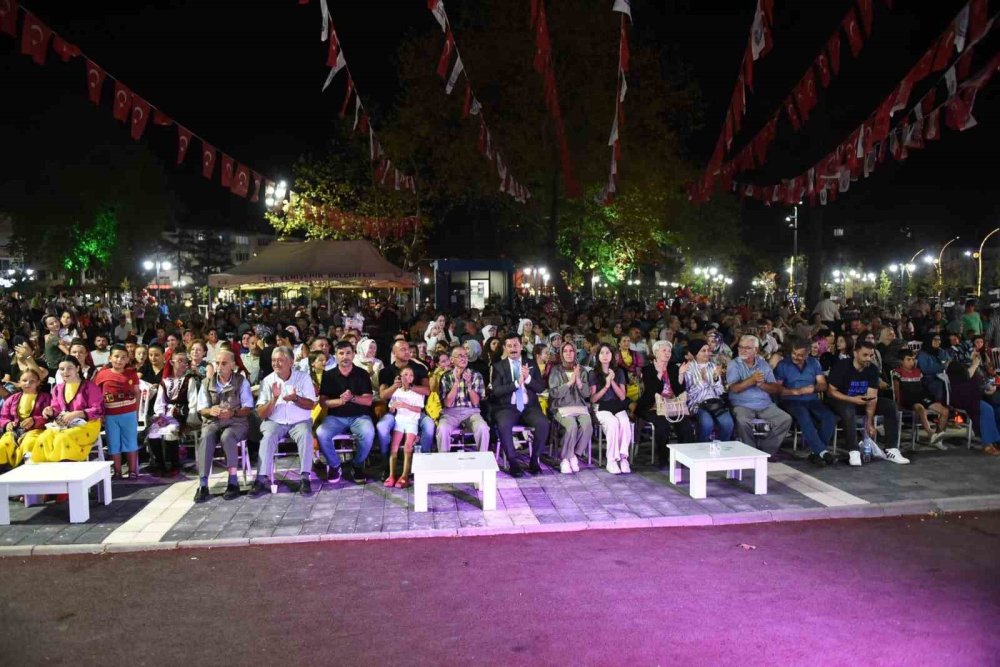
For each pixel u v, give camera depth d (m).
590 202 25.56
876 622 4.88
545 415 9.21
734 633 4.74
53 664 4.47
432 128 25.17
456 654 4.52
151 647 4.67
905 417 10.24
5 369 11.88
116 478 8.76
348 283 20.83
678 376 9.40
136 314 29.84
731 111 8.76
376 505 7.61
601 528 6.93
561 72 23.33
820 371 9.38
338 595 5.45
